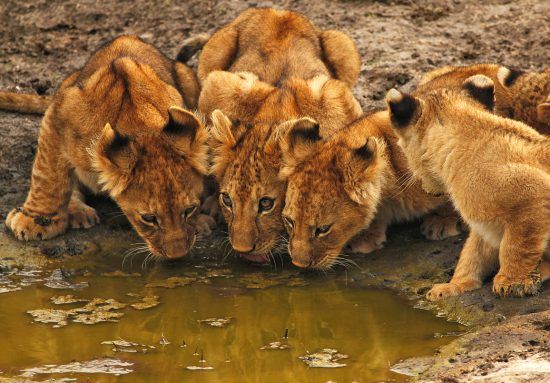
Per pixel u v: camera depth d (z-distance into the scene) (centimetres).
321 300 1146
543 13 1808
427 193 1162
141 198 1186
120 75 1274
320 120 1304
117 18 1912
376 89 1627
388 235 1291
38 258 1272
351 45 1565
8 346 1038
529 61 1680
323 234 1177
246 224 1203
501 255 1045
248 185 1198
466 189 1043
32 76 1747
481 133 1047
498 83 1375
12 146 1517
